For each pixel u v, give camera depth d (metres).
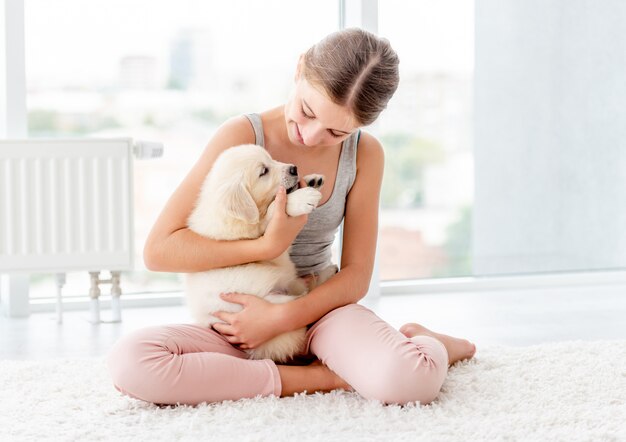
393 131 3.31
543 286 3.47
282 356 1.77
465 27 3.35
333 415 1.57
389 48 1.71
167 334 1.67
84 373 1.94
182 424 1.51
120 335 2.58
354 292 1.83
